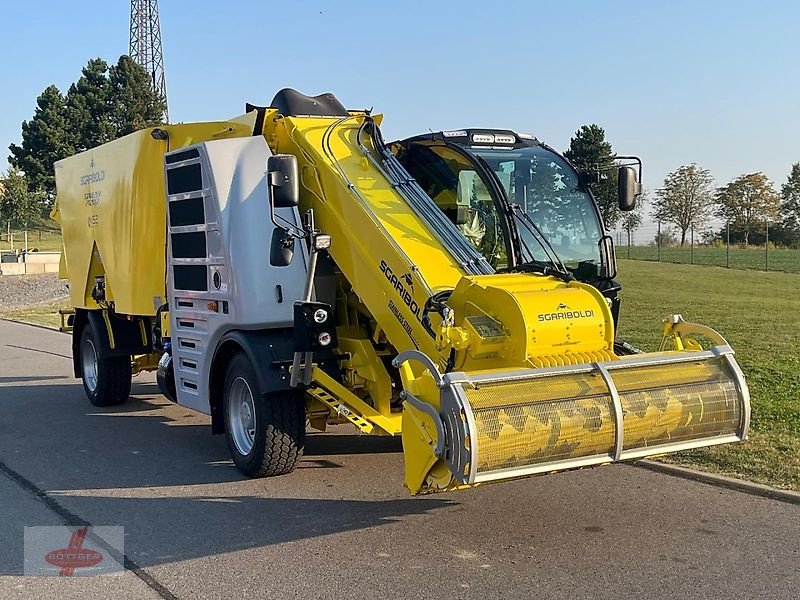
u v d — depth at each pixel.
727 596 4.73
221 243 7.35
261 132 7.87
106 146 9.83
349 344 7.15
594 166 7.48
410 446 5.30
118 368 10.66
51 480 7.38
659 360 5.57
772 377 11.33
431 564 5.26
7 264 47.50
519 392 5.04
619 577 5.01
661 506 6.34
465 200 7.00
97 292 10.29
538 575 5.06
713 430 5.63
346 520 6.15
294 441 7.13
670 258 49.41
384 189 6.93
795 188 76.19
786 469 7.05
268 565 5.30
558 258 6.84
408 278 6.20
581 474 7.21
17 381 13.38
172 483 7.24
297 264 7.30
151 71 85.81
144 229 8.95
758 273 37.12
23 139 83.44
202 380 7.88
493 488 6.84
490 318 5.50
